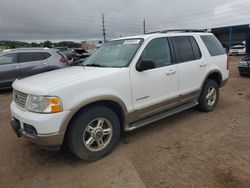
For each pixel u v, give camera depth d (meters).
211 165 3.33
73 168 3.45
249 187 2.83
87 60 4.83
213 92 5.63
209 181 2.97
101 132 3.59
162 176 3.12
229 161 3.41
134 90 3.90
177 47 4.72
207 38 5.56
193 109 5.85
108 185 3.01
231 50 28.89
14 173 3.40
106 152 3.69
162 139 4.24
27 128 3.28
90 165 3.50
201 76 5.15
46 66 9.83
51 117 3.09
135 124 4.09
